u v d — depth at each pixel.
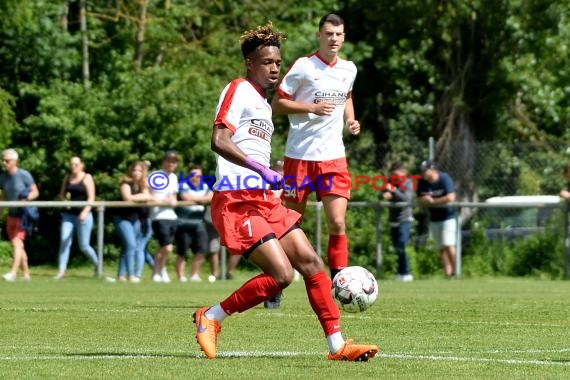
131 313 29.42
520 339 23.47
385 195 51.62
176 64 76.75
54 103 67.50
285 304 33.16
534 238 53.78
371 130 88.12
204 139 66.62
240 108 19.47
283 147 70.38
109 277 51.47
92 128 67.19
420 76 86.56
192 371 17.70
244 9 82.19
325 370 17.92
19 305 32.47
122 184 48.53
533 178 59.84
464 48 81.94
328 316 19.36
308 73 29.89
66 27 80.62
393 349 21.52
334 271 30.47
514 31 80.88
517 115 83.12
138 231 48.81
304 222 56.22
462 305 33.09
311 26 81.75
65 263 49.28
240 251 19.22
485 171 60.94
